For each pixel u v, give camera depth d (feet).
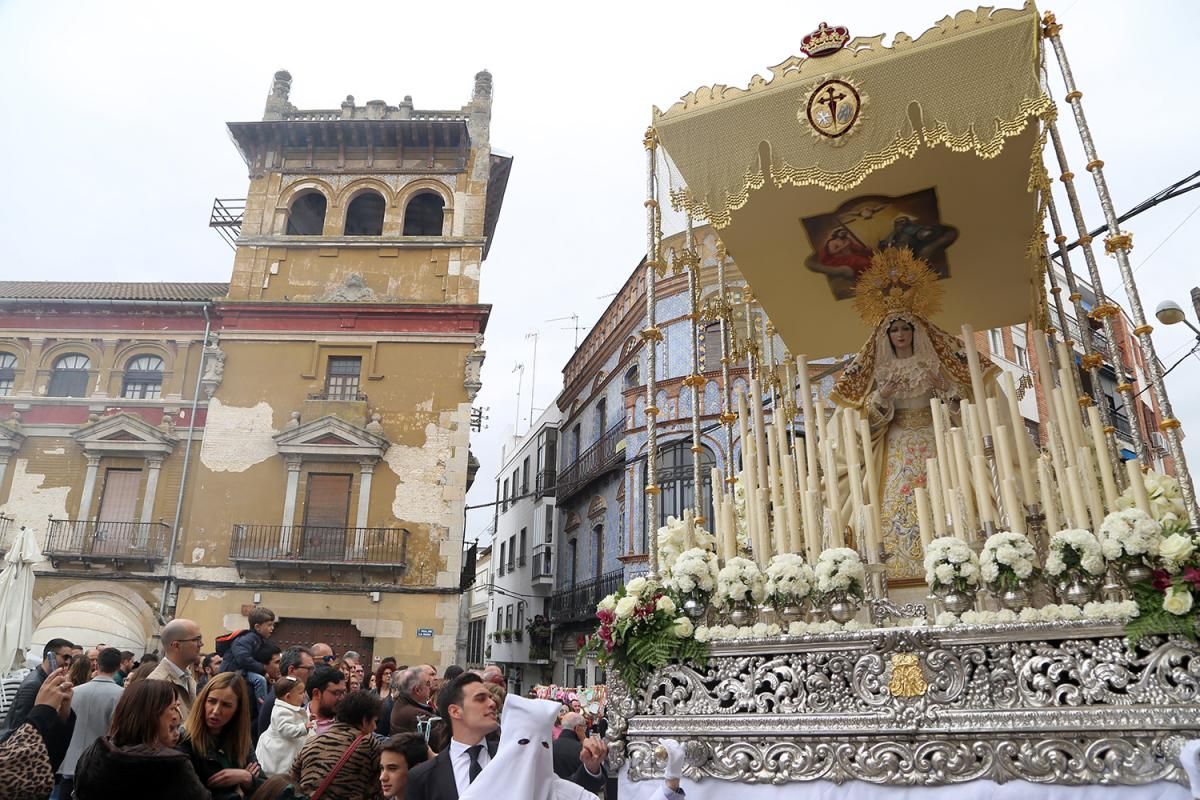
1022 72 17.28
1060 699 13.52
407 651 68.33
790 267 25.81
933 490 18.02
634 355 83.56
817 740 14.99
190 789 12.34
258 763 17.26
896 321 23.24
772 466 20.21
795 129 19.54
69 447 75.77
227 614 69.00
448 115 85.87
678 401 74.64
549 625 102.12
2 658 38.68
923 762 14.08
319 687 20.35
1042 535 17.53
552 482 111.86
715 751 15.81
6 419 76.38
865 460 20.38
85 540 71.46
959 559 15.28
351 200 82.69
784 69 19.84
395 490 72.59
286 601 69.31
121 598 69.67
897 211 23.36
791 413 21.88
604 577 85.40
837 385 23.97
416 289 78.59
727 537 18.78
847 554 16.53
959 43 18.01
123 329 79.00
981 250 24.47
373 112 85.05
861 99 18.81
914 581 20.20
